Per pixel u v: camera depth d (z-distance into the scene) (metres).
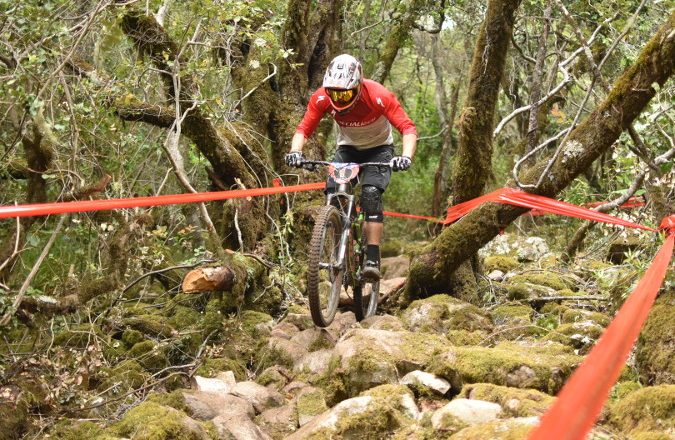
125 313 6.37
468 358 4.52
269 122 8.95
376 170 6.20
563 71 6.27
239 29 7.53
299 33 8.99
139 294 7.54
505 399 3.87
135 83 6.37
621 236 7.46
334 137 13.23
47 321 5.03
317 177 8.77
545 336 5.47
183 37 6.41
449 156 15.23
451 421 3.73
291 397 5.31
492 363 4.43
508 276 7.86
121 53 7.15
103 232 5.66
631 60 7.66
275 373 5.61
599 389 1.73
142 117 6.93
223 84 8.51
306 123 6.25
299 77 9.10
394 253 14.67
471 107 6.62
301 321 6.51
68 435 4.06
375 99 6.02
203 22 6.88
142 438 3.86
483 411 3.77
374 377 4.60
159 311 6.92
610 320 5.78
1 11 5.17
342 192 6.00
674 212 5.23
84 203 4.09
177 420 4.04
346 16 11.89
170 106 7.06
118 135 6.46
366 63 13.20
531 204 5.93
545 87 12.61
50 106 5.31
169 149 6.07
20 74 4.89
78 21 6.20
